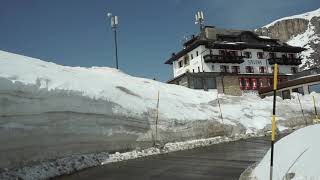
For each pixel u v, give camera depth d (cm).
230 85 5169
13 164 1153
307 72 5881
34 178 1101
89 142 1545
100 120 1638
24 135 1205
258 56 6819
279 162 823
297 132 938
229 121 2830
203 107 2936
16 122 1188
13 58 1652
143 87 2756
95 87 1864
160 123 2127
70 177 1133
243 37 6862
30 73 1455
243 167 1244
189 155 1641
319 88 5056
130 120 1869
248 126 2916
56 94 1394
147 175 1138
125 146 1784
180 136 2212
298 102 4059
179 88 3403
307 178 672
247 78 6312
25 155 1212
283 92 5450
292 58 7044
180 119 2314
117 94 2017
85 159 1420
